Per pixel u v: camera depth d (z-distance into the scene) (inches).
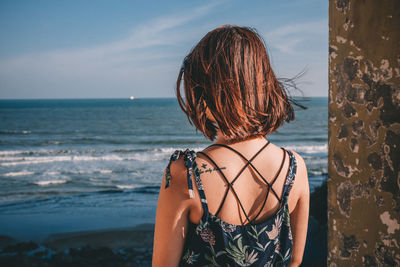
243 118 33.0
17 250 388.5
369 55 50.7
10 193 854.5
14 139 2049.7
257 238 33.6
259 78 34.3
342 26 55.4
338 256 57.7
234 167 34.0
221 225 32.5
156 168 1182.9
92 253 361.7
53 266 318.0
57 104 7332.7
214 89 33.3
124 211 619.8
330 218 59.6
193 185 32.5
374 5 49.4
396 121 47.2
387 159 48.8
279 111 36.2
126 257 351.6
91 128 2755.9
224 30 35.4
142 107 5895.7
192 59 35.6
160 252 33.3
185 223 33.1
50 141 1971.0
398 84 46.7
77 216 578.9
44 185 940.6
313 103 6815.9
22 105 6737.2
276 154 36.9
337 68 57.1
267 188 34.9
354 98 53.7
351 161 54.8
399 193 47.4
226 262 32.8
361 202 53.3
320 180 820.6
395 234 48.2
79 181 987.3
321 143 1822.1
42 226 505.4
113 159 1371.8
